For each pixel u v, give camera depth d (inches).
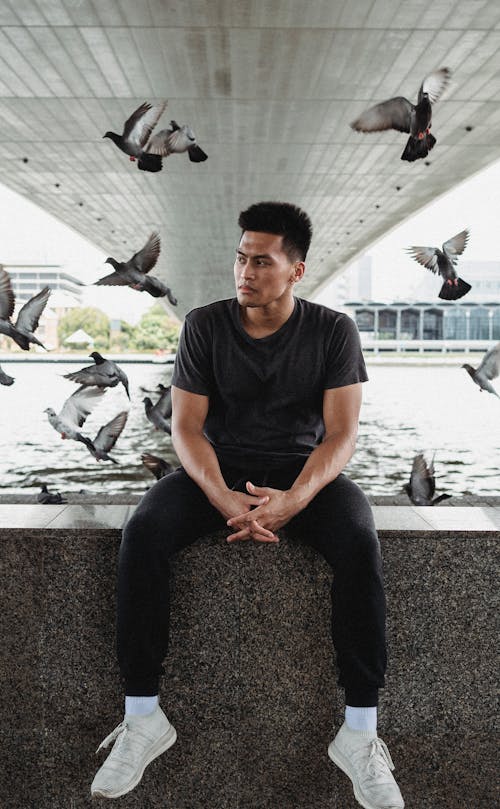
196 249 1801.2
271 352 77.6
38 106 852.0
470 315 2409.0
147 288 104.1
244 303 75.3
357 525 69.7
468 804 78.4
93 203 1378.0
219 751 77.9
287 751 77.9
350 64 698.2
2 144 1020.5
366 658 68.1
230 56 687.1
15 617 76.9
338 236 1594.5
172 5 593.3
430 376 1806.1
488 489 381.7
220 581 76.4
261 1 580.1
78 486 357.7
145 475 389.1
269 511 70.9
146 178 1193.4
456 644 77.2
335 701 77.3
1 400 902.4
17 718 77.6
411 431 636.1
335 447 75.1
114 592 76.2
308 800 78.0
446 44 651.5
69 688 77.1
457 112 844.0
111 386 113.2
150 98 807.7
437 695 77.4
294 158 1048.8
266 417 78.6
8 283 97.0
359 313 2432.3
